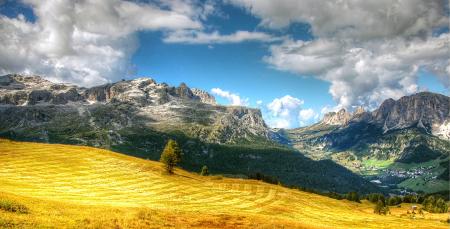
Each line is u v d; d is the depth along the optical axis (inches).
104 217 1999.3
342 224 4301.2
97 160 5418.3
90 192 3745.1
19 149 5334.6
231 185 6038.4
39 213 1856.5
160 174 5442.9
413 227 4566.9
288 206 5054.1
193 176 6314.0
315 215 4783.5
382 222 4918.8
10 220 1578.5
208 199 4520.2
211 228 2178.9
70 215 1946.4
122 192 4028.1
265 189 6279.5
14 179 3740.2
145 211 2384.4
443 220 7583.7
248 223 2493.8
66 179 4160.9
